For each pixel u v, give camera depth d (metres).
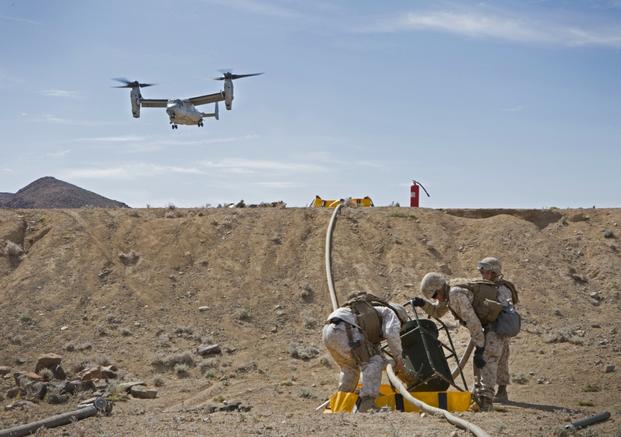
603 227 25.95
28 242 23.92
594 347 18.53
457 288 11.20
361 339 10.16
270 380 17.19
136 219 25.55
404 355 11.21
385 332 10.22
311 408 14.26
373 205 29.97
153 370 17.92
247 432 8.27
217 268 22.97
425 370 10.98
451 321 19.89
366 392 10.02
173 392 16.14
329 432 8.21
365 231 25.05
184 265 23.16
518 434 8.34
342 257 23.52
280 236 24.67
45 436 8.53
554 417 9.84
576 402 13.62
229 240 24.34
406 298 21.62
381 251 24.03
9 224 24.56
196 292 21.92
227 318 20.70
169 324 20.31
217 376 17.45
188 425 8.88
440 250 24.22
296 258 23.58
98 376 17.03
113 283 22.05
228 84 47.91
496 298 11.39
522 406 12.09
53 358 17.36
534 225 26.06
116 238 24.22
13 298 21.03
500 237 24.86
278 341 19.73
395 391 11.01
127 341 19.36
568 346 18.58
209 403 14.77
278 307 21.33
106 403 10.27
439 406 10.73
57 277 22.05
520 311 20.98
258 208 27.09
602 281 23.02
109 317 20.31
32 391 15.46
